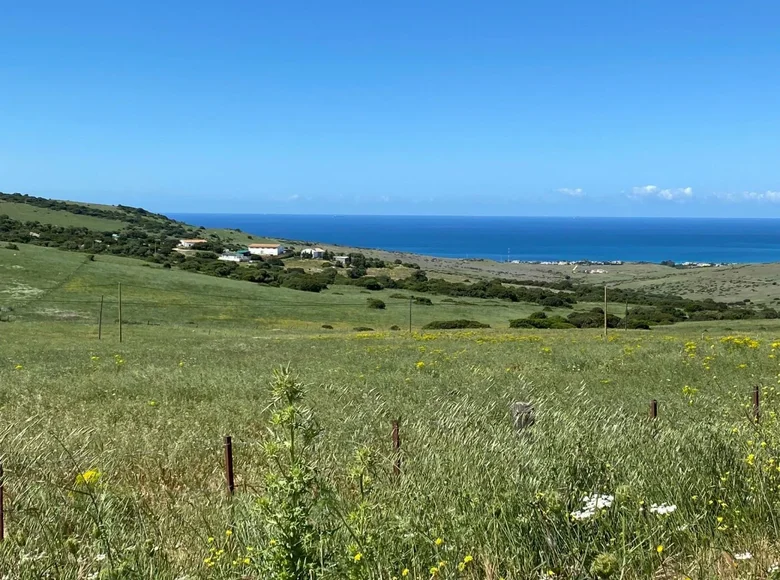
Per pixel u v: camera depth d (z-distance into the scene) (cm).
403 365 1800
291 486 390
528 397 1031
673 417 849
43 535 481
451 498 501
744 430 673
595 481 520
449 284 12369
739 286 14100
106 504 508
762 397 981
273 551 388
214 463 738
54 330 5691
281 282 11400
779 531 457
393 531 438
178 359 2456
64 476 643
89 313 7238
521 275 18150
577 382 1336
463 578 413
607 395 1155
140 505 558
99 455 727
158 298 8481
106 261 11025
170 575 414
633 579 407
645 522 452
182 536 493
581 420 740
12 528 502
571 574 405
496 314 8969
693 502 495
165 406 1162
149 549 427
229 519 505
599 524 451
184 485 670
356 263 16175
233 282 10388
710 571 405
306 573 383
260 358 2350
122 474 695
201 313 7825
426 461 593
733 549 437
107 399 1303
